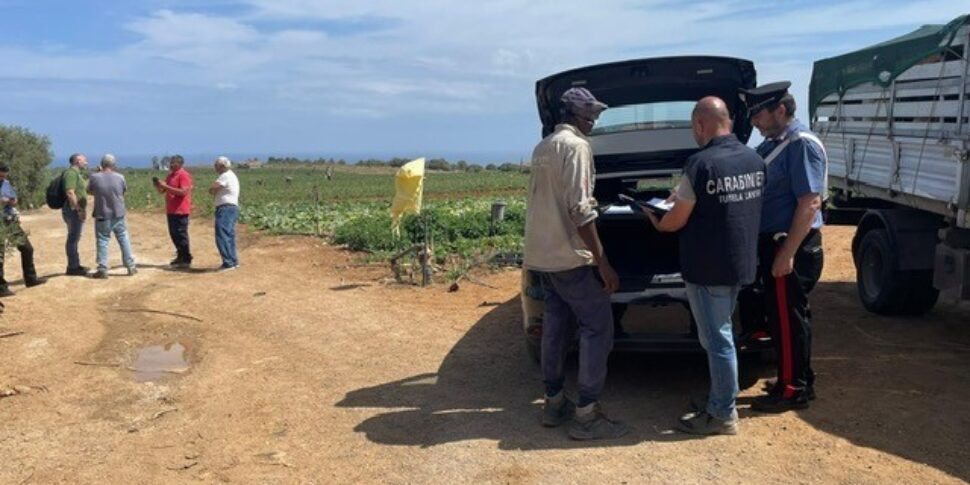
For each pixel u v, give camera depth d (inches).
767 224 197.9
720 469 165.6
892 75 269.7
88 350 285.3
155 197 1294.3
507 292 369.1
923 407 196.9
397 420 204.4
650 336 210.4
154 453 187.0
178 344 295.3
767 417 195.8
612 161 285.6
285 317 331.3
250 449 188.1
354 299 363.9
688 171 174.9
